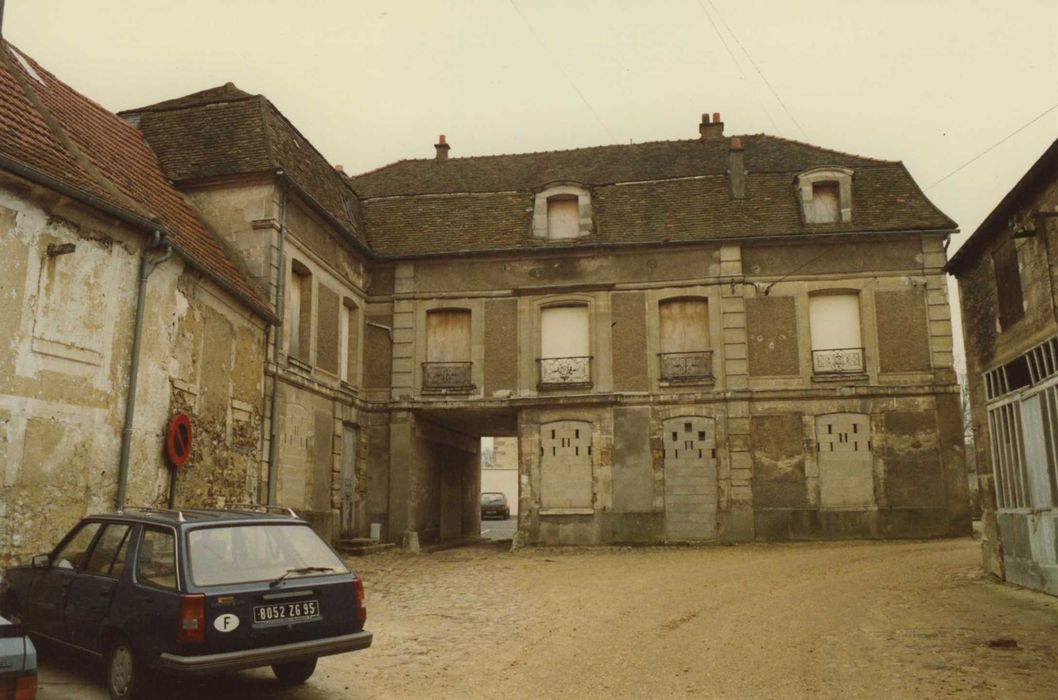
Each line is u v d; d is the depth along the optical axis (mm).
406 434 21891
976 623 9336
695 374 21047
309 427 18719
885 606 10562
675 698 6574
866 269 20938
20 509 9953
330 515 19516
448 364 22109
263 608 6090
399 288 22609
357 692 6805
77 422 10914
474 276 22391
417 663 7781
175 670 5625
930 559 15617
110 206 11336
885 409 20328
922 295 20656
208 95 20375
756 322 21078
